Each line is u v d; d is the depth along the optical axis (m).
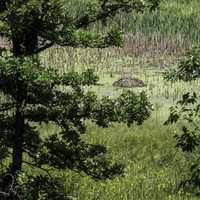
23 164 36.25
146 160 40.25
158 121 46.91
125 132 44.59
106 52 105.25
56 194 20.78
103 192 32.75
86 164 21.03
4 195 19.72
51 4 18.20
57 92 20.48
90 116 19.97
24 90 19.64
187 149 19.77
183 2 155.00
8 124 20.66
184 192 33.91
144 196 33.03
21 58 18.70
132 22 136.50
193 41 127.38
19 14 17.98
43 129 44.00
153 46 118.25
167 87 68.56
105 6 19.61
